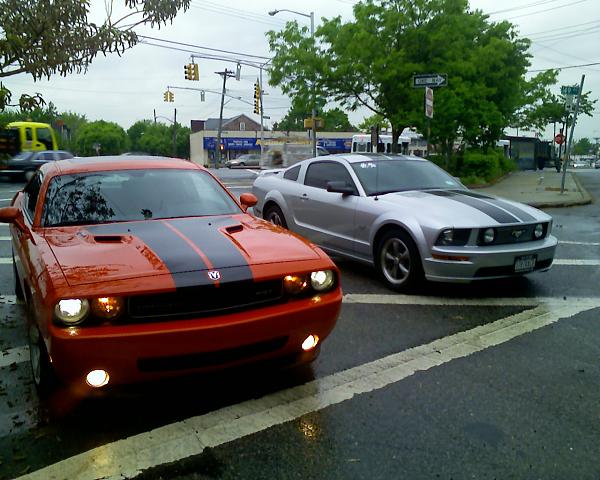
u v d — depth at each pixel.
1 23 4.03
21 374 3.95
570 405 3.51
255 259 3.42
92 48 4.35
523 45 26.98
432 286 6.29
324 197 7.18
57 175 4.54
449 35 21.84
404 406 3.48
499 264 5.58
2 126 5.50
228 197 4.84
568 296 5.96
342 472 2.81
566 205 15.33
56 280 3.03
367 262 6.56
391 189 6.79
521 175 32.31
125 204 4.34
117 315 2.95
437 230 5.56
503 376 3.93
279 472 2.81
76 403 3.51
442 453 2.98
